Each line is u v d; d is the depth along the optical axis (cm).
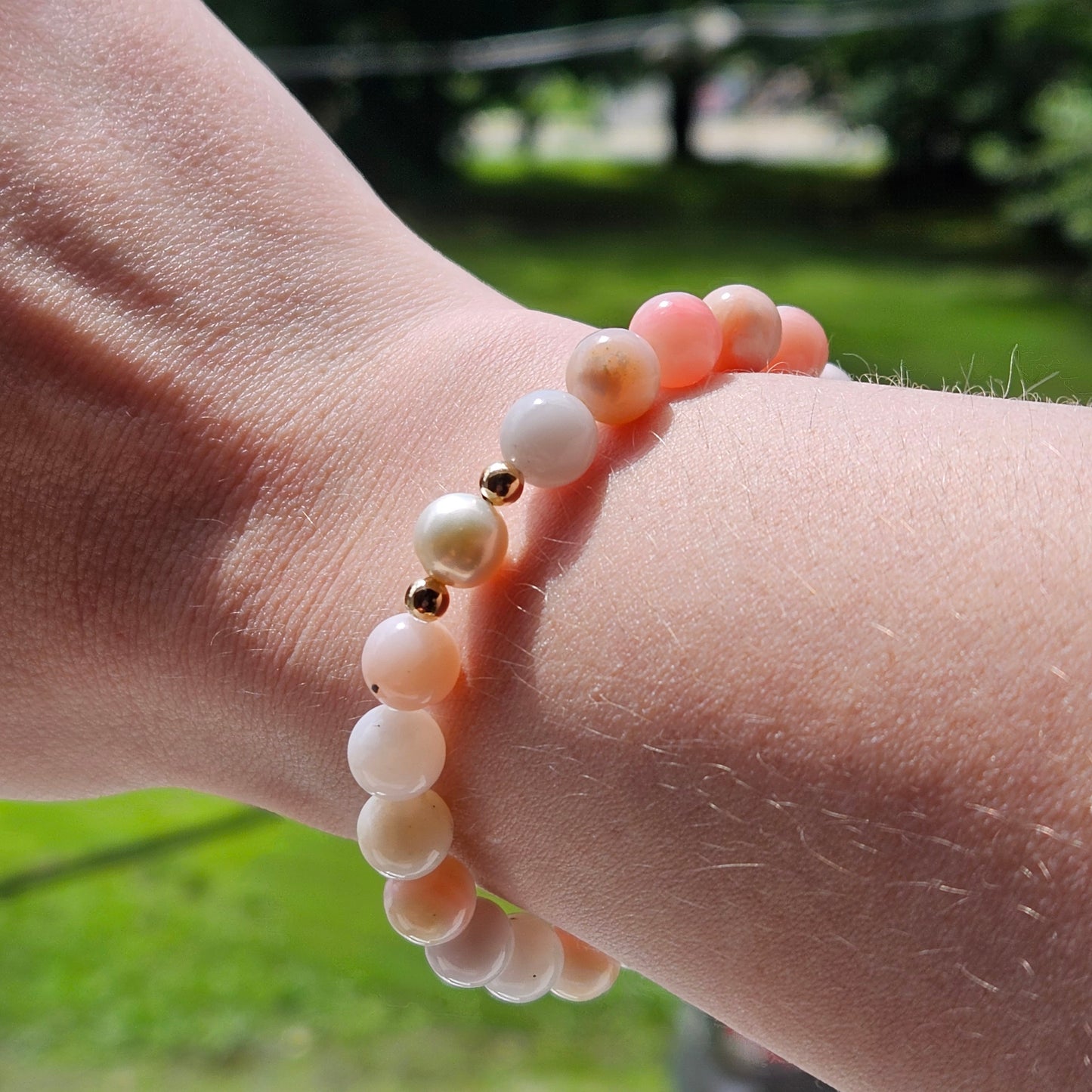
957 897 9
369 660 11
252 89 14
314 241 13
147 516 12
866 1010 9
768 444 10
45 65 13
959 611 9
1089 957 8
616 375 11
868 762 9
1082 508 9
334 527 12
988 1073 9
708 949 10
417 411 12
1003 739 9
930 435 10
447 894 11
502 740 11
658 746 10
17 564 13
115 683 13
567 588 10
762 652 9
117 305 12
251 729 12
